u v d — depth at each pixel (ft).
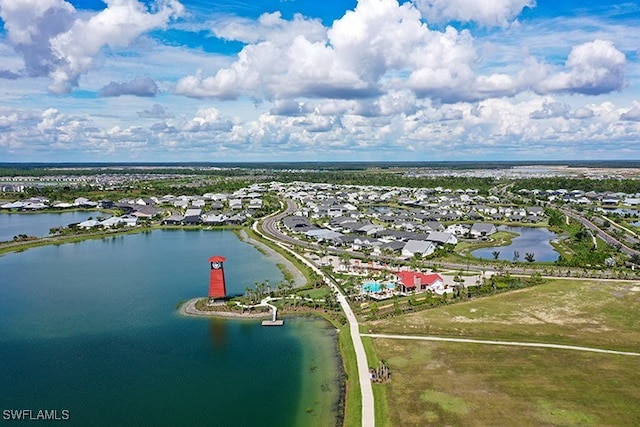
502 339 288.92
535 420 201.98
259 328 319.47
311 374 253.24
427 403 216.33
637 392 224.53
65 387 238.48
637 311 336.29
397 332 301.02
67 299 378.94
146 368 260.42
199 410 218.18
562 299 363.97
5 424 205.67
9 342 294.25
